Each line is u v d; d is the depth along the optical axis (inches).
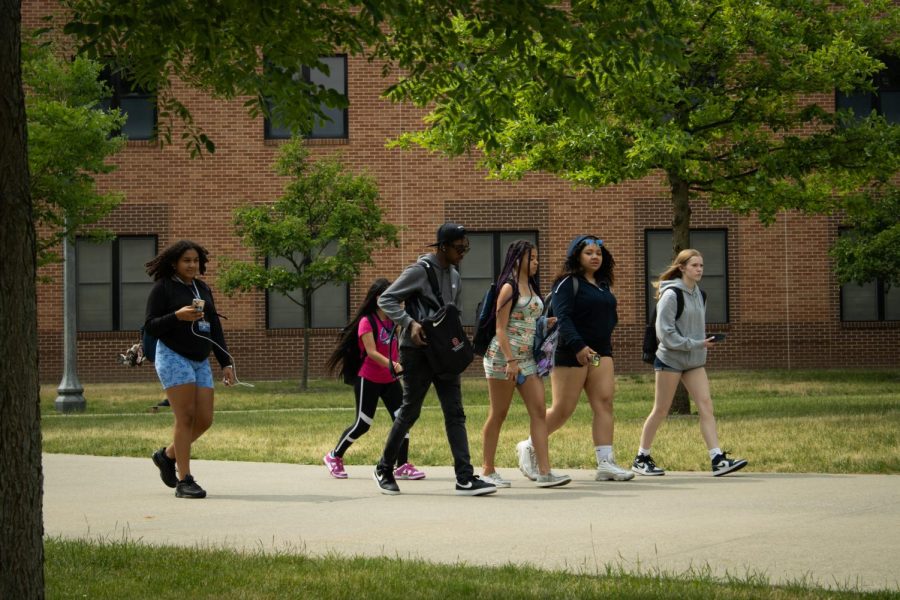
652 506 497.4
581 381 590.6
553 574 342.6
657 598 305.4
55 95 1236.5
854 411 1033.5
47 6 1720.0
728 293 1825.8
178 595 321.1
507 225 1808.6
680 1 949.8
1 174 264.1
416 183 1803.6
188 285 571.5
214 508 520.1
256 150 1802.4
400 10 377.7
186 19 367.6
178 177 1802.4
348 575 344.5
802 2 1045.8
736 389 1434.5
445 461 732.7
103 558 376.8
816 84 1030.4
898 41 1119.6
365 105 1801.2
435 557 385.4
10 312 263.4
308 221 1584.6
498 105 430.9
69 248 1344.7
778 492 535.5
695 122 1049.5
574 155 1012.5
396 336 637.3
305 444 856.3
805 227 1825.8
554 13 359.3
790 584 322.0
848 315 1839.3
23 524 263.4
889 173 1086.4
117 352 1817.2
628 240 1812.3
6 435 261.9
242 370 1811.0
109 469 704.4
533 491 561.6
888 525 430.6
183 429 562.3
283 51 397.4
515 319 569.9
